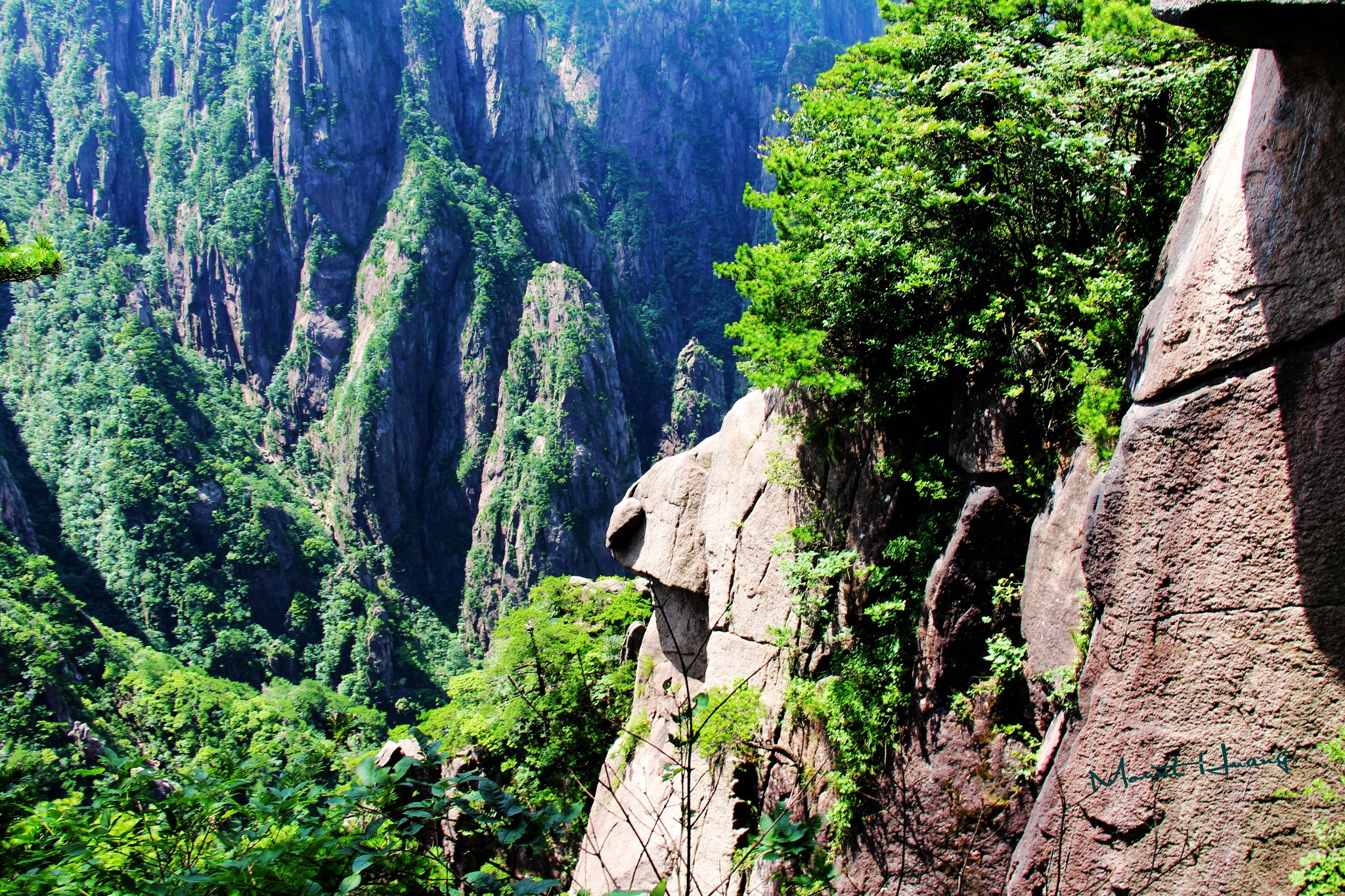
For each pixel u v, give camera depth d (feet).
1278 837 21.34
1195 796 23.12
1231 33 21.06
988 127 40.60
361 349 592.60
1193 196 27.48
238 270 611.88
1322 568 20.81
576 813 14.01
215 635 440.86
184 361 582.35
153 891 13.57
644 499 72.74
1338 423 20.43
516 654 88.12
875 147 44.80
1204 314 23.43
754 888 48.60
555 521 549.95
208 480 489.67
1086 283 35.99
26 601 351.05
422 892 14.66
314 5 637.71
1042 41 43.60
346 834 14.47
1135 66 37.50
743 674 55.57
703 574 64.08
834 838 43.27
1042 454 37.76
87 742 267.39
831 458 51.39
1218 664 22.88
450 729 92.32
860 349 47.62
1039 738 35.06
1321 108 20.58
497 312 609.42
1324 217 20.65
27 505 489.67
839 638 48.06
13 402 549.95
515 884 12.91
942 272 42.96
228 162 629.51
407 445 577.43
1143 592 24.79
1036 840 27.55
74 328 567.18
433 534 577.02
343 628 467.11
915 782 39.14
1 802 14.82
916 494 45.27
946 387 44.45
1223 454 22.81
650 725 67.26
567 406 574.56
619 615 91.61
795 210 48.39
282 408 601.21
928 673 39.60
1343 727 20.43
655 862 57.06
